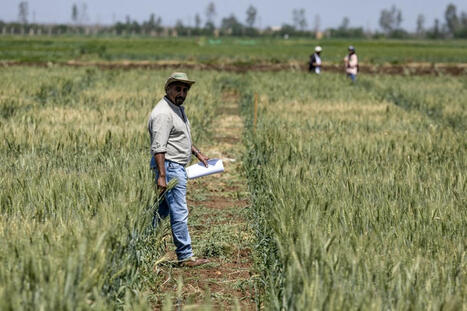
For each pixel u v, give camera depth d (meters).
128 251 9.17
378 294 7.18
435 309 6.71
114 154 15.18
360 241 8.70
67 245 7.62
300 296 6.95
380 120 25.08
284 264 8.24
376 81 48.91
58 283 6.73
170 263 11.47
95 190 10.78
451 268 8.11
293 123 23.47
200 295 10.05
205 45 145.12
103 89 35.66
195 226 14.24
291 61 84.19
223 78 54.06
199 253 12.21
